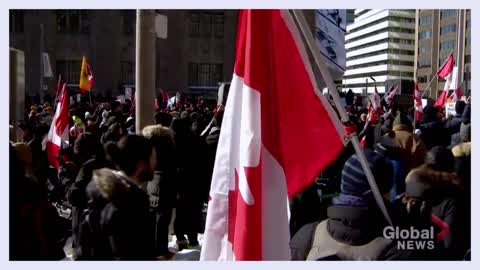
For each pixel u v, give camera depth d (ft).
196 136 24.29
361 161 10.71
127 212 10.26
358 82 523.70
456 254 12.25
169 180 20.59
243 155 10.05
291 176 10.71
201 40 130.41
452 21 299.58
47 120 44.93
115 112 44.01
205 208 30.32
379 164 13.12
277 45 10.55
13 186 12.72
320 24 26.96
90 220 10.57
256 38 10.14
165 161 20.35
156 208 20.29
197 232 24.23
